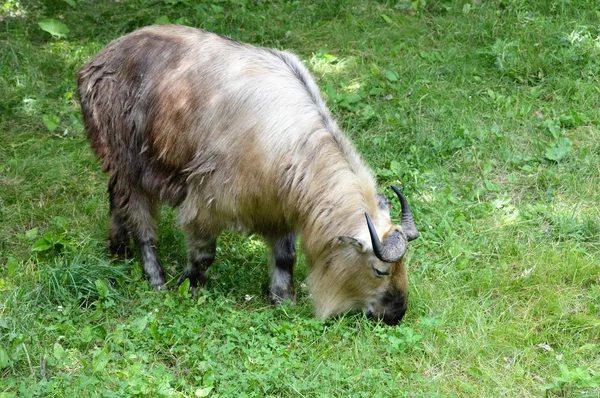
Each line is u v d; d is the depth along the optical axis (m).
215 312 6.57
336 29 11.14
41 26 10.50
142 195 7.18
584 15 10.85
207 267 7.09
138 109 6.89
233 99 6.45
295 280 7.35
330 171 6.33
